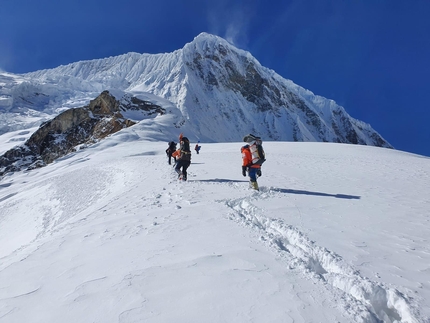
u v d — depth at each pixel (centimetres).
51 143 7631
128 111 8594
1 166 6962
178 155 1071
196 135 8400
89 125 8075
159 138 6366
